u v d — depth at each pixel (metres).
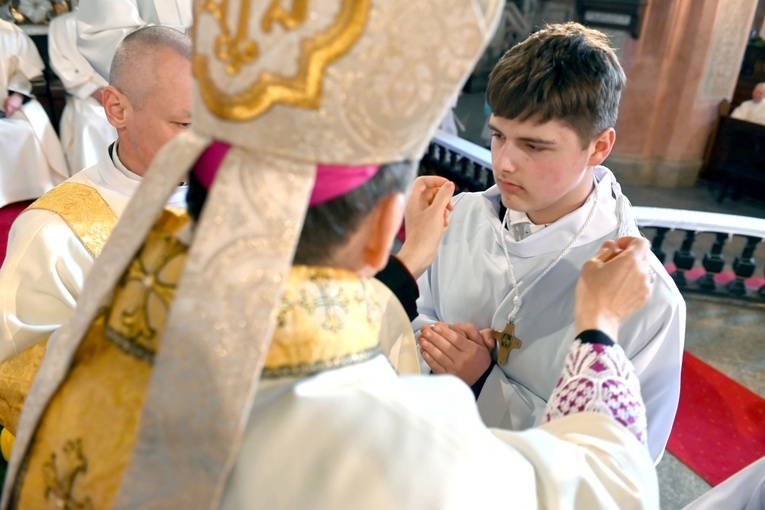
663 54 6.31
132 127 1.37
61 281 1.38
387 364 0.62
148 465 0.47
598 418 0.68
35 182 4.34
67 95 4.58
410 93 0.47
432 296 1.40
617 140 6.85
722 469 2.39
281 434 0.49
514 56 0.99
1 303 1.32
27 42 4.48
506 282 1.19
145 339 0.52
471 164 4.76
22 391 1.34
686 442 2.54
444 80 0.48
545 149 0.99
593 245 1.12
